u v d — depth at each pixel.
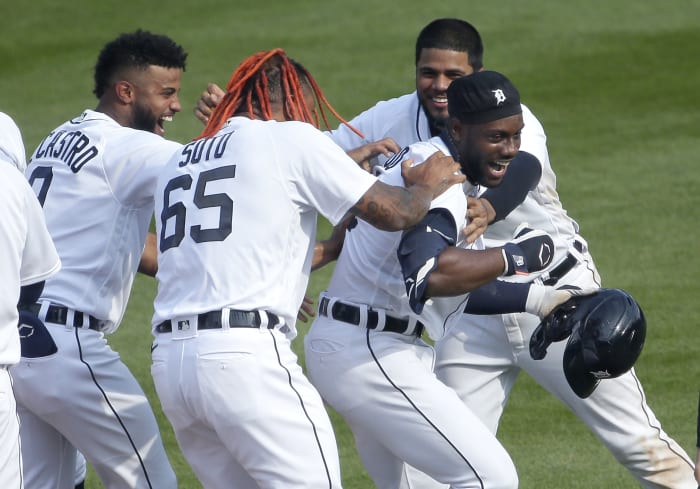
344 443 25.56
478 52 20.39
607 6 69.38
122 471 18.66
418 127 20.77
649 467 20.22
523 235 16.92
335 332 17.50
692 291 34.16
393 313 17.39
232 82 18.06
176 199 16.73
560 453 24.72
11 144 17.48
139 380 29.20
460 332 20.48
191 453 17.06
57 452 19.22
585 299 17.80
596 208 42.12
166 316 16.34
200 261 16.19
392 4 71.94
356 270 17.48
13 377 18.17
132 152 18.69
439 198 16.58
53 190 19.02
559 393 20.38
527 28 66.00
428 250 16.14
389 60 61.94
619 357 17.44
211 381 15.84
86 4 73.94
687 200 42.47
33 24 70.62
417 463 17.22
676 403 26.81
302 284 16.97
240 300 15.99
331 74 60.22
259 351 15.93
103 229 18.77
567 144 49.75
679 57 60.38
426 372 17.28
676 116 52.69
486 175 17.38
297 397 16.03
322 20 69.44
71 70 63.06
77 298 18.59
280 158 16.36
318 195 16.34
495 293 17.64
